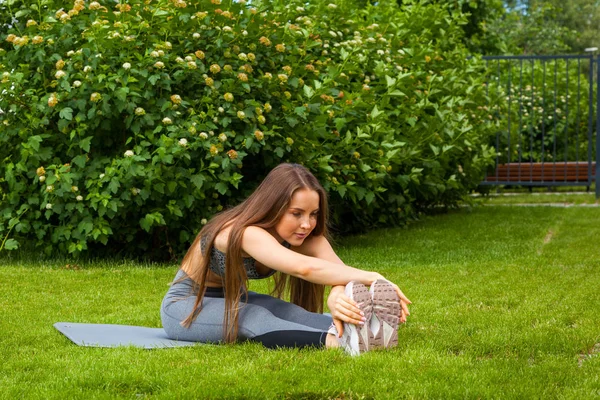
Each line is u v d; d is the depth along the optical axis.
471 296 4.81
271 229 3.42
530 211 10.19
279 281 3.83
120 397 2.74
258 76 6.80
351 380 2.87
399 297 3.30
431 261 6.36
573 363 3.20
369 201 7.15
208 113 6.20
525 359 3.29
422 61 8.38
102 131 6.43
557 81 15.71
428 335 3.68
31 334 3.86
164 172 6.14
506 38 17.77
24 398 2.75
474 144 9.26
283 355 3.19
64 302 4.82
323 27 7.90
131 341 3.56
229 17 6.52
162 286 5.38
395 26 8.64
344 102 7.20
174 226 6.45
